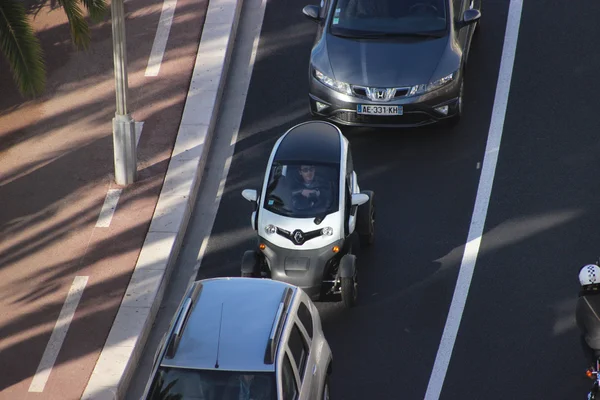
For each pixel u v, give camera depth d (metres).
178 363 38.09
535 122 64.06
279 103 67.62
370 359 47.84
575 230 55.50
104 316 50.38
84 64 71.00
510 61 69.62
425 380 46.56
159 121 65.19
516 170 60.28
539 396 45.34
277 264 50.00
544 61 69.44
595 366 39.62
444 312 50.50
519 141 62.59
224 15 75.00
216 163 62.81
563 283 51.97
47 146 63.88
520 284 52.03
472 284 52.19
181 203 58.31
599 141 62.12
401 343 48.72
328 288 50.78
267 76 70.25
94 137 64.50
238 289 41.91
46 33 73.75
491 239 55.22
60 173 61.44
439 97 61.03
